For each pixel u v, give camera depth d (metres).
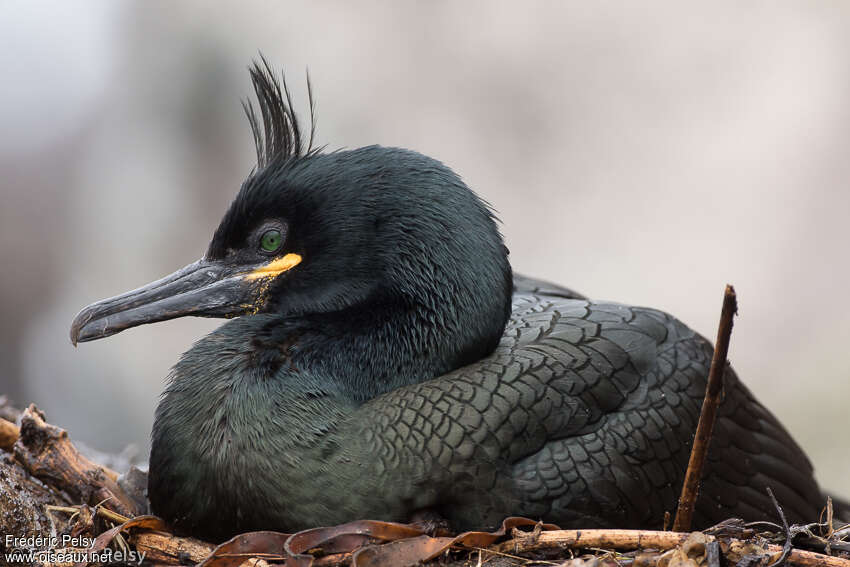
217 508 6.26
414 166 6.86
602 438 6.48
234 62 19.69
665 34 19.69
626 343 6.84
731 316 5.36
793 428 16.39
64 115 19.48
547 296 8.13
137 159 19.50
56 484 6.64
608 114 19.55
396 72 19.77
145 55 19.91
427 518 6.13
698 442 5.66
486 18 19.95
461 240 6.74
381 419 6.25
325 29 19.81
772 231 18.36
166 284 6.90
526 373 6.46
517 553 5.97
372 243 6.78
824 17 19.06
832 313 17.78
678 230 18.73
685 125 19.30
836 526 7.00
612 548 5.88
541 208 19.19
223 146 19.58
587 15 19.80
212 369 6.54
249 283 6.88
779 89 19.11
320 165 6.83
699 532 5.72
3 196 18.58
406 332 6.74
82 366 16.92
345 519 6.11
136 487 7.10
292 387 6.39
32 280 18.14
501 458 6.24
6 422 6.88
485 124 19.64
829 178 18.50
